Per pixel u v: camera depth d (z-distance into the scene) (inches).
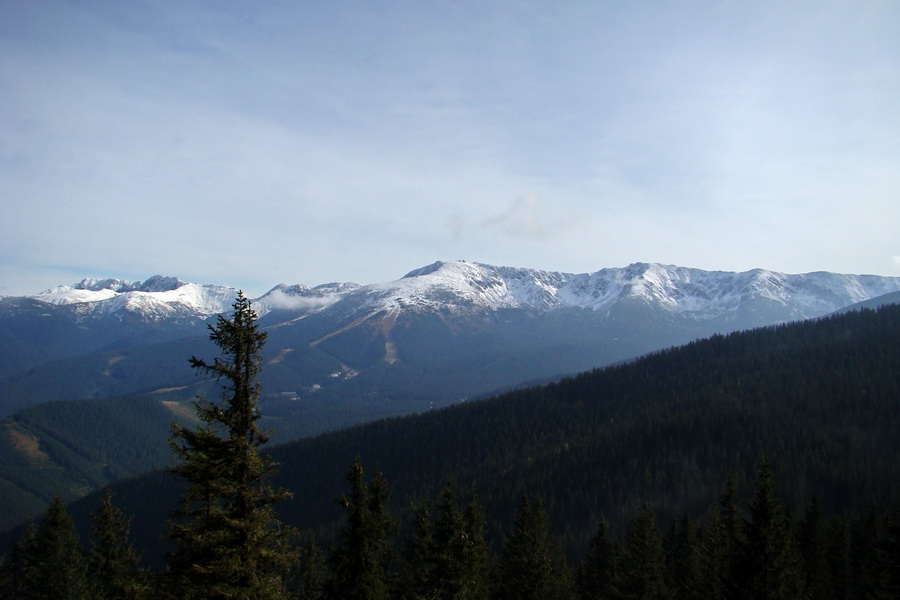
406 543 2293.3
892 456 5191.9
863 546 2701.8
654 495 5162.4
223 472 932.0
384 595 1437.0
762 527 1478.8
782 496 4712.1
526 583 2107.5
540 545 2185.0
